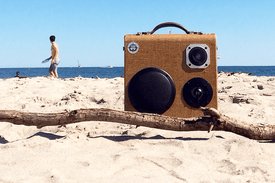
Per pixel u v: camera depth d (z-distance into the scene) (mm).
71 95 2766
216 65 1710
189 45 1703
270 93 2971
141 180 1152
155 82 1679
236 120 1548
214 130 1543
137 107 1696
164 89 1680
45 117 1569
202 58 1701
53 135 1604
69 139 1496
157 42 1710
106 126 1846
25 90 3227
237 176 1210
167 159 1315
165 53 1705
